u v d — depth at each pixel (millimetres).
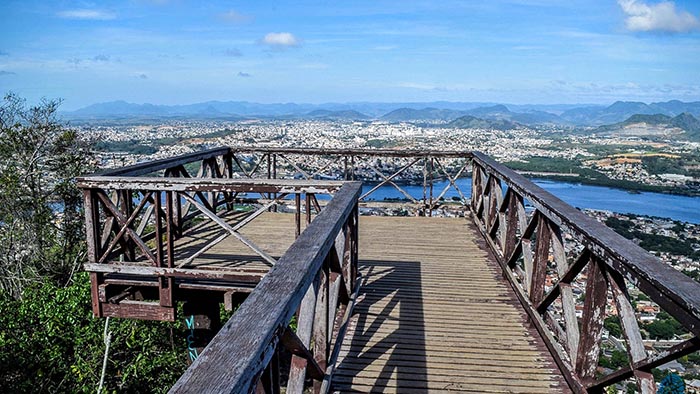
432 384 2750
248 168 7902
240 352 1012
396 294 4051
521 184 3674
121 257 4176
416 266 4785
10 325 6406
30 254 10227
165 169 4723
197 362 967
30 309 6648
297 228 3730
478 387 2717
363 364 2957
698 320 1329
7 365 5746
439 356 3057
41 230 10430
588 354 2334
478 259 5023
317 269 1795
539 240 3254
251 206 7336
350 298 3520
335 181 3660
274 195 7160
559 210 2666
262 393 1334
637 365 1771
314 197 4148
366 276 4477
